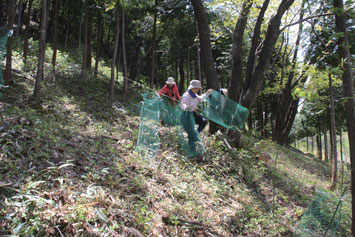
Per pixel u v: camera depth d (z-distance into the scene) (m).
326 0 6.06
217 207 3.87
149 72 20.73
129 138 5.47
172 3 11.56
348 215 4.30
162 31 15.13
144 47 20.06
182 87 19.05
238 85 6.91
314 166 10.25
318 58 7.80
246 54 13.33
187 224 3.20
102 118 6.66
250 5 7.09
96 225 2.59
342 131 18.22
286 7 6.25
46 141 3.88
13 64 8.62
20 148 3.41
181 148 5.52
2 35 4.29
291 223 3.99
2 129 3.70
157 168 4.33
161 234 2.90
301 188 5.96
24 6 17.67
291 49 11.86
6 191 2.62
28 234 2.21
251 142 6.62
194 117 5.42
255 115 21.39
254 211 3.97
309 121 21.00
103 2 10.75
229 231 3.44
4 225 2.25
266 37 6.36
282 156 9.47
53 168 3.17
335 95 10.80
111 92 8.97
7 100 5.37
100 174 3.55
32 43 13.02
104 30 19.36
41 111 5.41
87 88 9.44
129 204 3.12
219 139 6.27
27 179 2.88
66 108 6.38
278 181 5.68
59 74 10.04
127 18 13.64
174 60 17.33
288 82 11.95
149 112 5.29
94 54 20.48
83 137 4.71
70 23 19.48
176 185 3.98
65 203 2.74
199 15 6.98
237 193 4.52
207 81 7.09
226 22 10.00
